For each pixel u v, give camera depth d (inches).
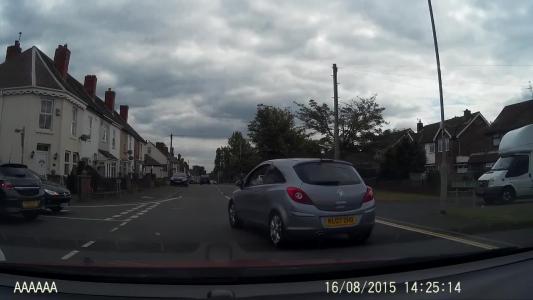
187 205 797.9
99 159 1476.4
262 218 364.8
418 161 1544.0
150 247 331.6
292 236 323.0
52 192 614.9
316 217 319.9
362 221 333.1
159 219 547.2
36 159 1089.4
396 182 1369.3
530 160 796.6
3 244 351.3
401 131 1736.0
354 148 1488.7
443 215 561.9
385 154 1592.0
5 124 1087.0
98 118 1497.3
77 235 404.5
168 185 2266.2
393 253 307.6
